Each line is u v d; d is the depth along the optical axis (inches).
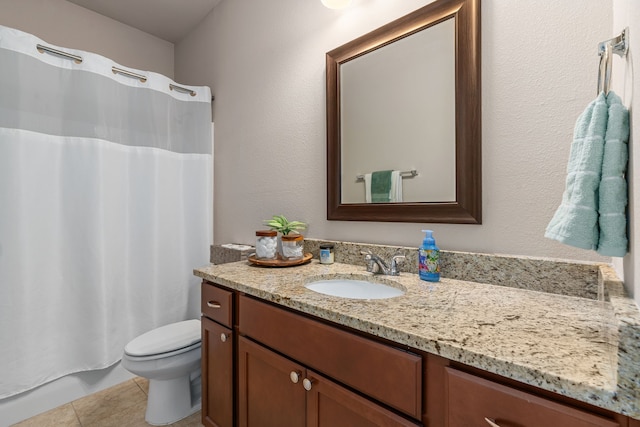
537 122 37.5
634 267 20.5
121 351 72.0
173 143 81.0
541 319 28.1
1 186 56.5
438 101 45.3
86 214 65.9
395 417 27.1
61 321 64.0
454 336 24.6
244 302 44.1
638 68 19.8
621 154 23.0
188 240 83.6
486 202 41.3
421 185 47.3
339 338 31.6
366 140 53.7
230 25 81.7
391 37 50.2
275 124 69.9
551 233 26.8
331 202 58.5
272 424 40.1
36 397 61.1
